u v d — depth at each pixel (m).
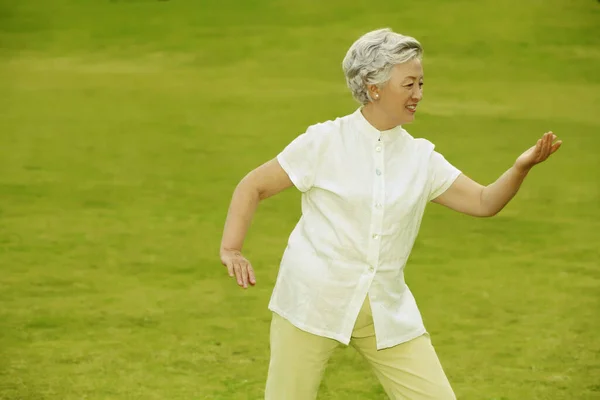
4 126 31.25
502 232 20.72
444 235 20.44
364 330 7.12
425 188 7.20
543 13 45.84
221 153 28.19
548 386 11.79
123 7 49.75
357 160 7.07
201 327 14.14
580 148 29.06
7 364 12.36
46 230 20.39
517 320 14.73
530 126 31.94
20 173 25.59
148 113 33.38
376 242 6.99
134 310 15.04
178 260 18.22
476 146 29.41
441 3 47.97
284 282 7.23
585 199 23.59
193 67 40.97
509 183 7.12
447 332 14.09
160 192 23.91
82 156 27.58
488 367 12.51
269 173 7.21
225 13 48.22
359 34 45.00
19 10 49.47
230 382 11.74
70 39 45.28
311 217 7.21
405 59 6.96
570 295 16.20
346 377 11.91
